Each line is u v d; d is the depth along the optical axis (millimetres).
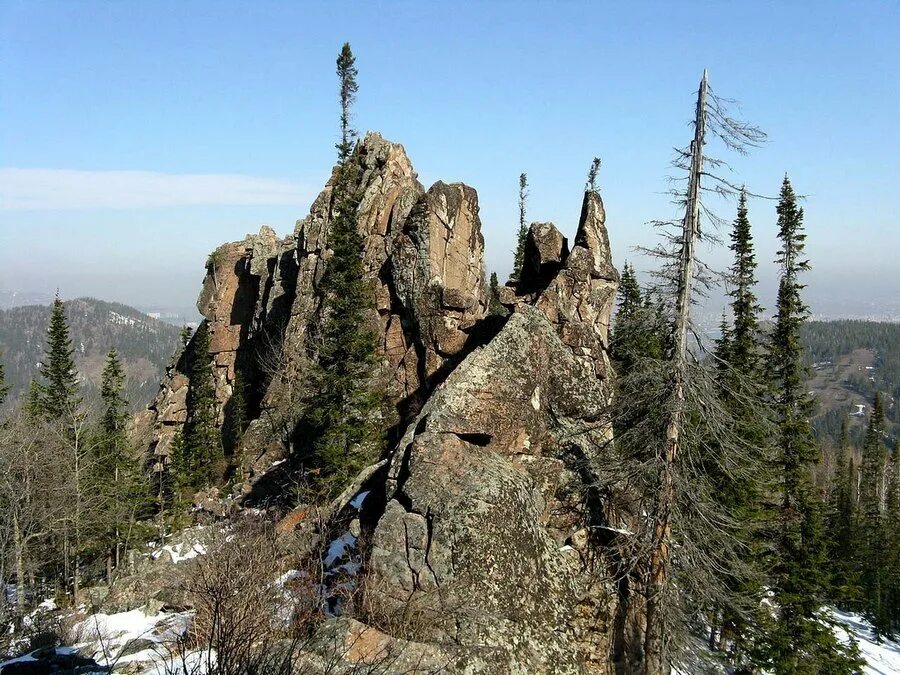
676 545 18578
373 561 16625
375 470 23406
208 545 23812
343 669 11688
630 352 20594
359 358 35469
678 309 17859
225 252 68312
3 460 38594
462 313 37844
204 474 54875
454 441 18781
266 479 42875
